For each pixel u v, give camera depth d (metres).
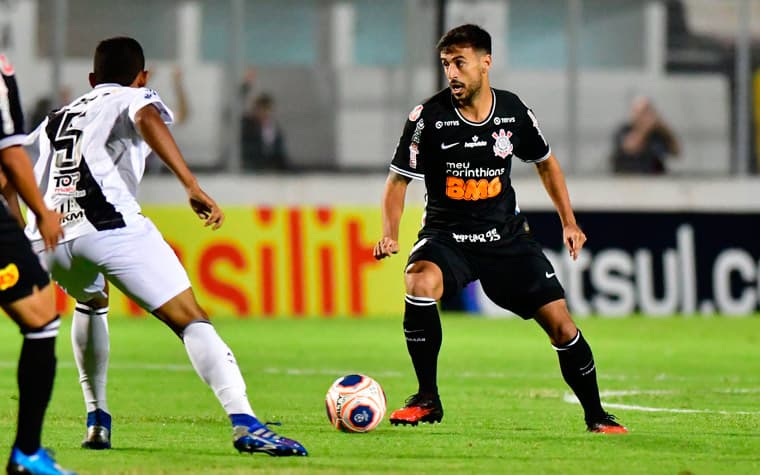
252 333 53.66
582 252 64.06
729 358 46.31
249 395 33.94
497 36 73.50
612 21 73.88
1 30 68.31
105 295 22.83
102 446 23.05
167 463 21.23
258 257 61.91
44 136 21.62
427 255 25.14
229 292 61.62
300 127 72.00
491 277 25.30
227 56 70.88
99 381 23.12
